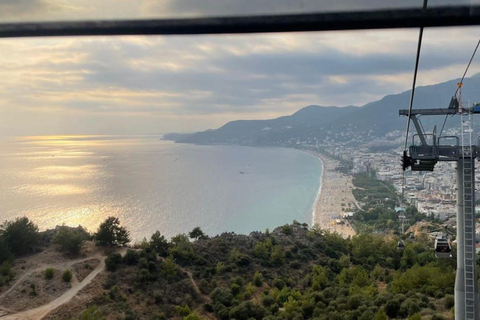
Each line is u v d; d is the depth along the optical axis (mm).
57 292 33000
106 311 31328
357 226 112000
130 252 39844
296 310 32938
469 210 16391
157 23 3998
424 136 17328
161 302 35031
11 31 4113
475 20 3775
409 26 3873
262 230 112062
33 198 132250
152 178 197500
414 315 24188
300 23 3906
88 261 38719
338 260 50844
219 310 34406
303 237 58156
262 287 41312
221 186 183250
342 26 3859
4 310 29672
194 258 44500
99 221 107938
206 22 3910
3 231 39781
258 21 3906
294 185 189750
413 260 52938
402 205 127938
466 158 16641
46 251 39844
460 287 16234
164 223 113375
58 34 4105
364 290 36062
